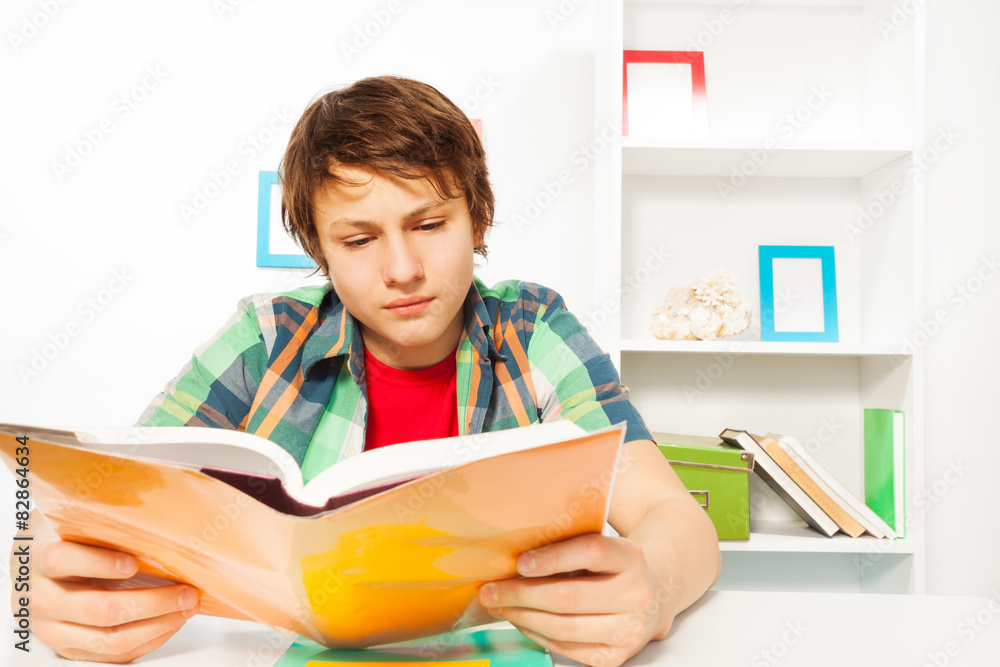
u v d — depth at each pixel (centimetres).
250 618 51
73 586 47
